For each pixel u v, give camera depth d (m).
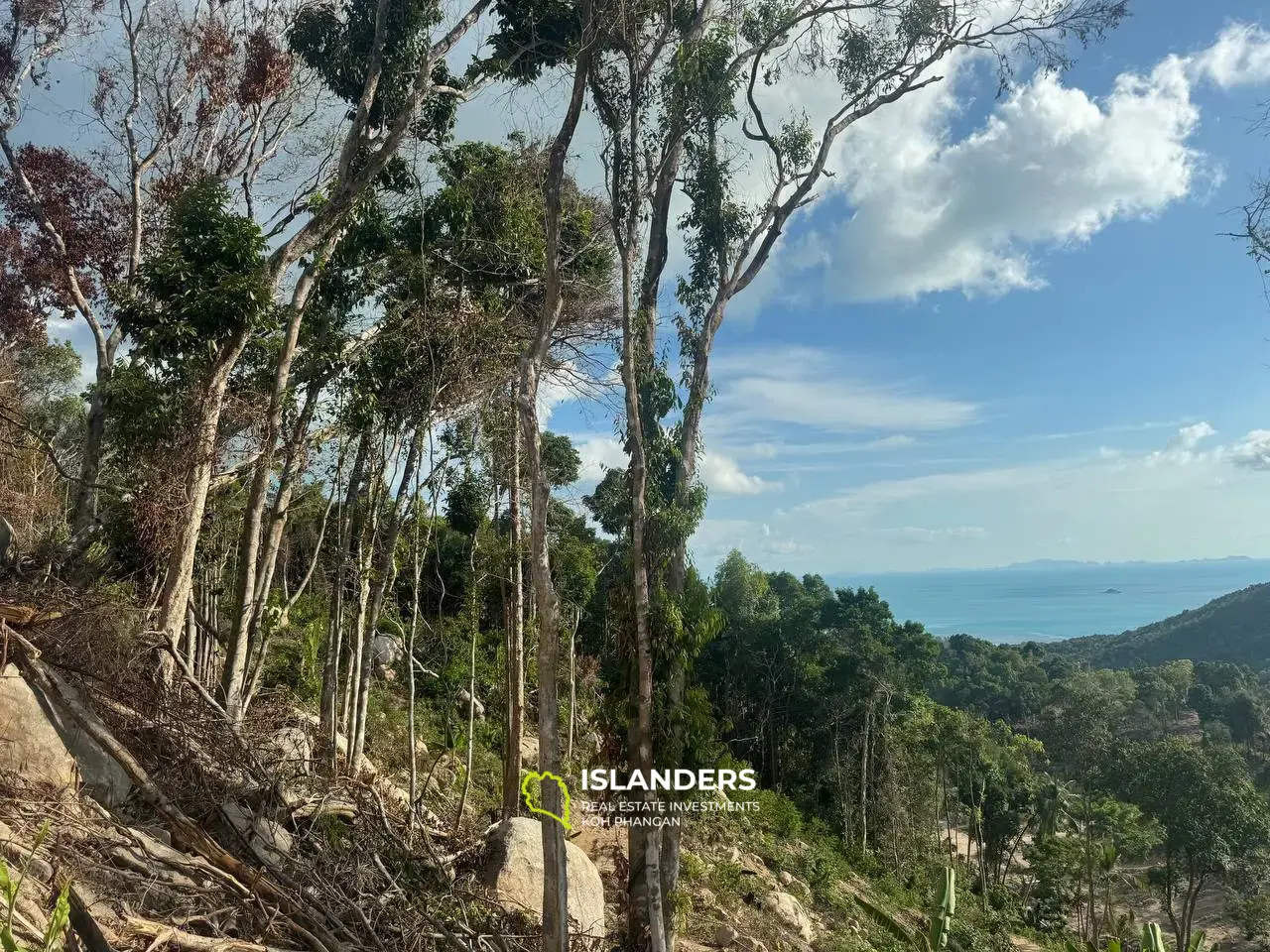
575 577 20.77
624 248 8.72
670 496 9.45
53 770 6.18
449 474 13.38
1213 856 29.56
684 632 8.57
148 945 4.93
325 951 6.06
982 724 39.78
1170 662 62.06
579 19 9.34
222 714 8.53
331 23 13.53
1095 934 30.72
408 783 13.97
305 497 14.98
